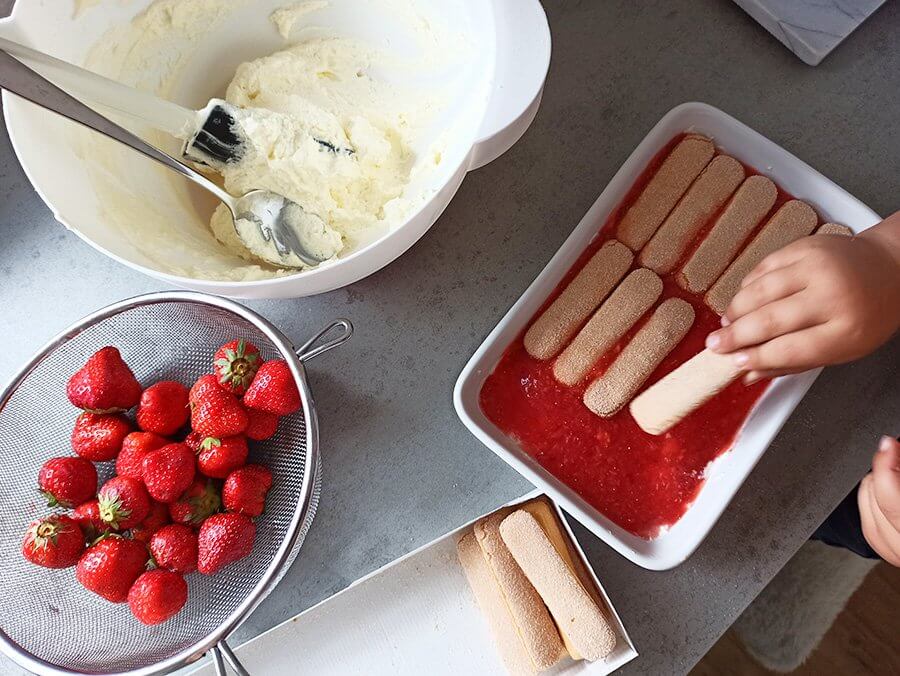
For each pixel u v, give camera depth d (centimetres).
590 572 67
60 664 66
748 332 58
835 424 71
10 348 75
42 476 68
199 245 69
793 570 108
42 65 57
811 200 69
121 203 66
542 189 75
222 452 67
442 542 71
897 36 75
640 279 68
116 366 68
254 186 67
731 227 68
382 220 68
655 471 67
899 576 108
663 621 69
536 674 67
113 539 66
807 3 74
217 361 67
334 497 71
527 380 69
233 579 69
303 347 69
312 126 69
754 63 76
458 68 69
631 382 67
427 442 72
